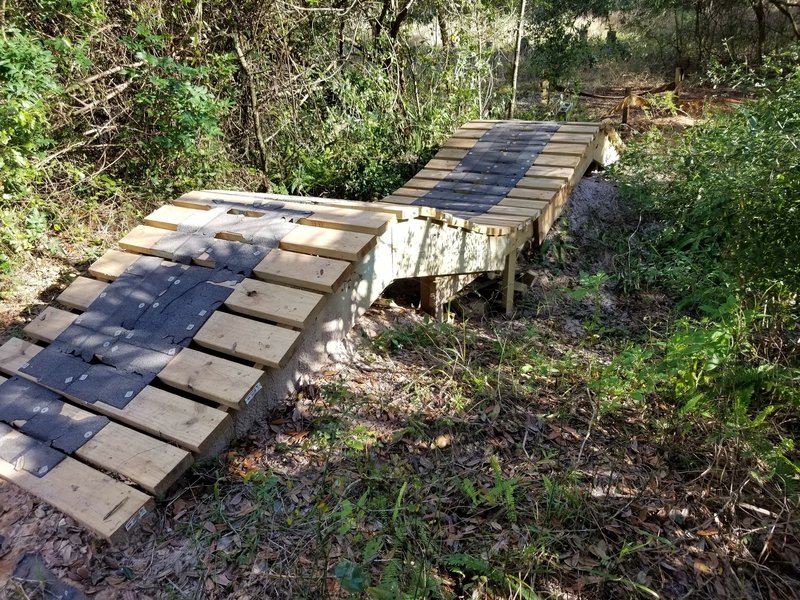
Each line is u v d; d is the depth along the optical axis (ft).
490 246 14.33
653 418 9.93
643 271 17.94
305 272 9.90
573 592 6.91
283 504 7.88
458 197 19.52
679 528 7.93
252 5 20.40
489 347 12.67
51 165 15.07
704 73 44.75
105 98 16.71
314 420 9.35
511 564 7.16
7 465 8.13
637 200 21.77
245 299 9.84
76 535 7.28
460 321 14.58
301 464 8.57
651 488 8.56
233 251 10.83
